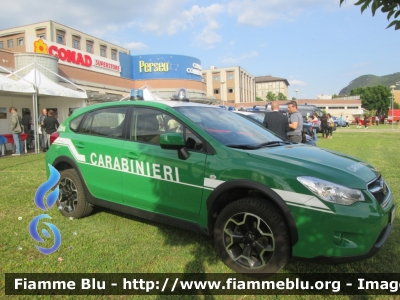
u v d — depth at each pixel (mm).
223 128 3643
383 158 9703
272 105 6961
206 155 3188
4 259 3250
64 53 27969
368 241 2570
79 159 4223
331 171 2789
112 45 52188
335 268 3137
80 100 13523
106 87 30000
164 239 3713
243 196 3088
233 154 3078
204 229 3178
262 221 2805
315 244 2609
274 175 2781
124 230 3982
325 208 2570
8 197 5422
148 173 3533
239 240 2961
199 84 44219
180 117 3520
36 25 41812
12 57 19672
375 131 28234
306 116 22547
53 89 11961
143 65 43688
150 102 3881
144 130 3740
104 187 3975
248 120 4410
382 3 1964
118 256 3318
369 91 83250
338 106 69750
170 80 41500
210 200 3055
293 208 2660
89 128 4309
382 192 2945
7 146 12531
